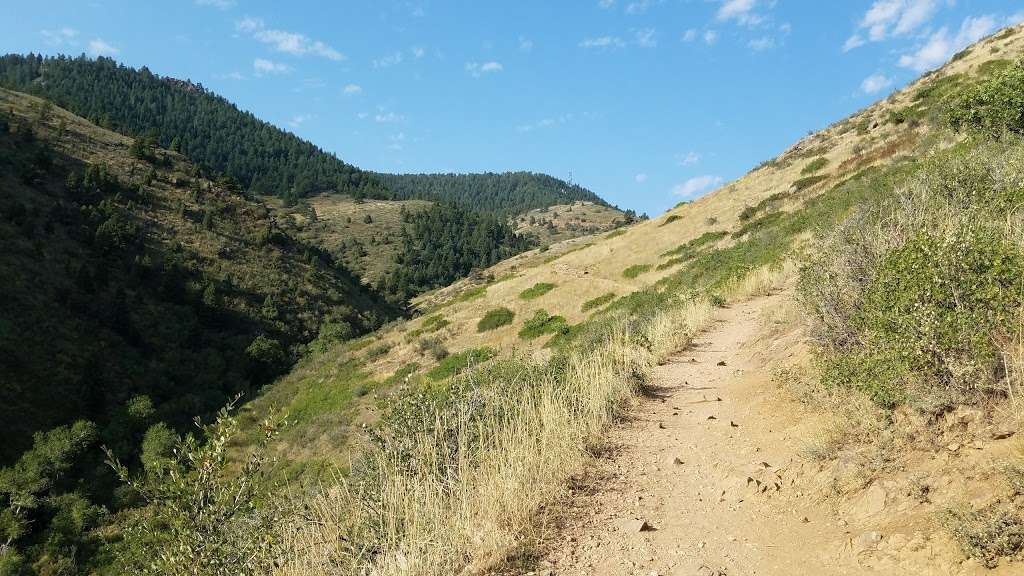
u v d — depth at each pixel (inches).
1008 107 454.3
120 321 2121.1
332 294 3341.5
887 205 293.6
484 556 143.4
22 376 1643.7
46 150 3289.9
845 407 191.0
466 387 254.8
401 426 202.4
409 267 6412.4
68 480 1261.1
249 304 2824.8
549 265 1669.5
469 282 4178.2
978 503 115.2
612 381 293.9
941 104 1079.0
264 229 3742.6
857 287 217.9
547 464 193.3
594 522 163.6
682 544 147.4
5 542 966.4
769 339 353.1
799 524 148.5
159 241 2952.8
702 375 340.2
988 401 140.3
